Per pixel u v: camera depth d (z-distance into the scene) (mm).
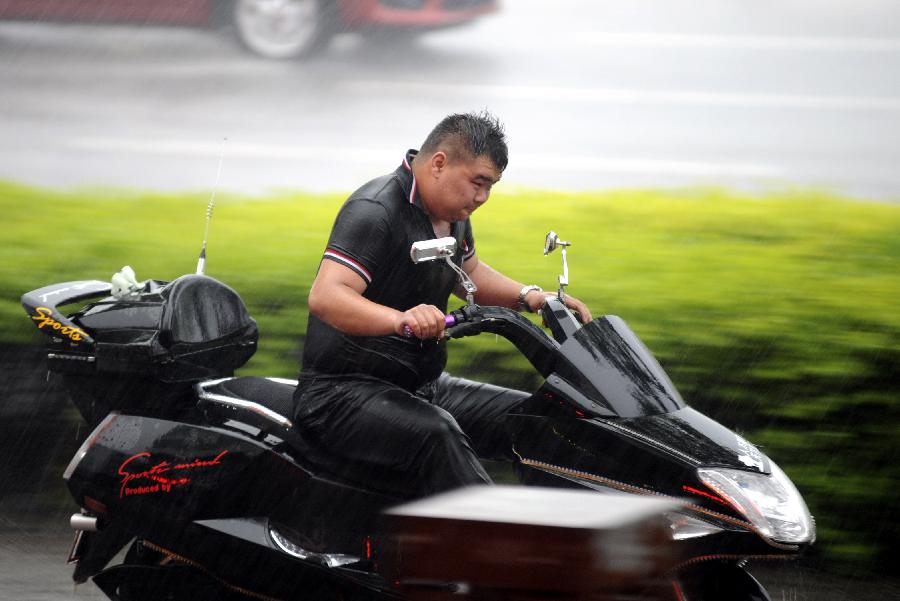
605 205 13258
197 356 7910
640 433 6801
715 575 6824
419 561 3732
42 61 28062
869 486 9391
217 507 7594
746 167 20125
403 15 27156
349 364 7523
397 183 7551
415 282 7594
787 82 26016
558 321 7516
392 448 7246
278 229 12617
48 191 13820
